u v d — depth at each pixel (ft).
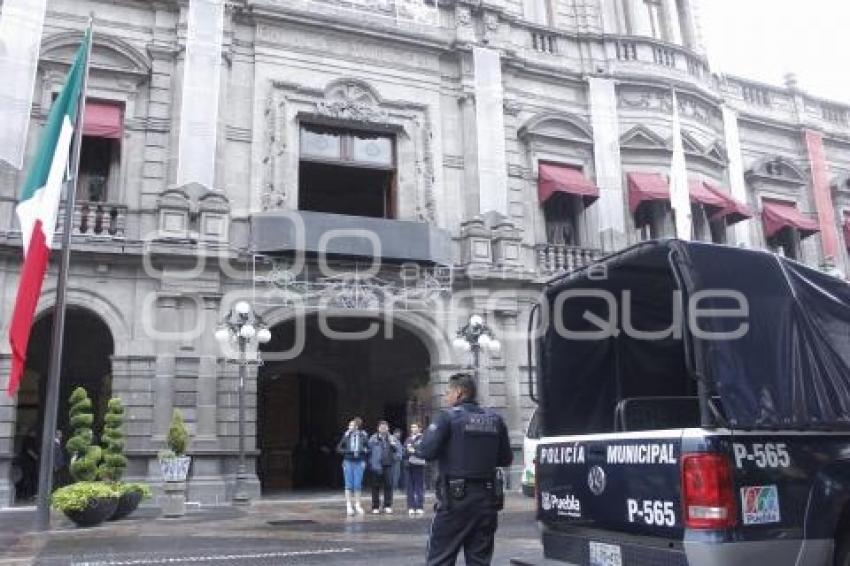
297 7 62.23
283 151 59.93
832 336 19.04
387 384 75.77
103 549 31.55
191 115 56.90
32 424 61.41
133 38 58.03
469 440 19.39
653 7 81.05
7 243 49.98
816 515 16.42
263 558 29.27
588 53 73.77
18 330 39.19
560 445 20.74
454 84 68.13
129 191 55.52
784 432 16.81
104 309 52.75
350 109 62.85
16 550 31.24
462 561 28.25
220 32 59.06
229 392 54.13
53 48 55.42
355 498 45.39
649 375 24.29
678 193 65.77
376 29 64.59
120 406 44.45
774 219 78.18
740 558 15.28
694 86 74.90
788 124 83.71
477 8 69.21
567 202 71.56
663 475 16.66
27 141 53.62
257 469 71.20
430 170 64.59
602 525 18.61
